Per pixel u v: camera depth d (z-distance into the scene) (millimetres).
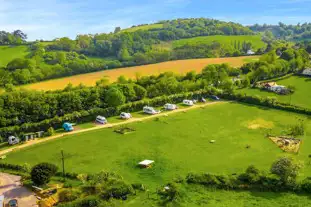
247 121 95125
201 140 81000
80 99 103000
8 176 64875
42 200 54188
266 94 123375
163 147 76938
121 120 97625
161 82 121562
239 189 56906
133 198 55188
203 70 141750
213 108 108750
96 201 52562
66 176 63438
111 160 70438
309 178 58781
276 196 54812
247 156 71250
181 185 58312
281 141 79375
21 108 94562
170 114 102438
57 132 88750
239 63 179000
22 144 81062
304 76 150000
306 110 101125
